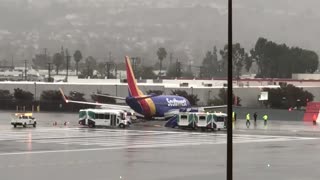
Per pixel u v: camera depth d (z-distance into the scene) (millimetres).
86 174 49531
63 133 112562
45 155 68000
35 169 53312
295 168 56781
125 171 52250
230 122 26578
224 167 56281
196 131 130375
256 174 51562
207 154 71250
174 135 112250
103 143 88125
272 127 147375
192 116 135500
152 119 161375
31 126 135125
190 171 52812
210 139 101125
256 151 77812
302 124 167250
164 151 75312
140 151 75062
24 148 77312
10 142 87938
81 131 120500
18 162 59781
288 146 87250
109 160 62625
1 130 120500
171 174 50344
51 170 52500
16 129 124438
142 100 157625
